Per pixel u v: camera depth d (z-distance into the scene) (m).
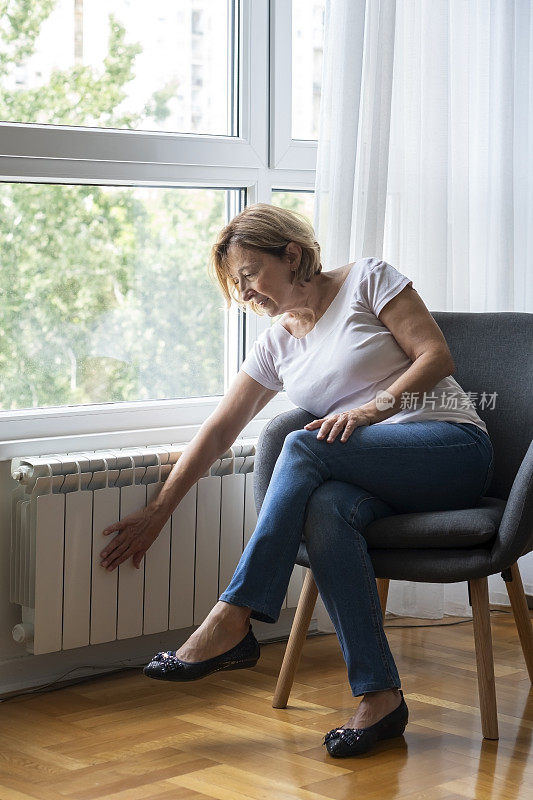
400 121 2.86
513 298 3.10
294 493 2.04
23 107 2.45
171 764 1.94
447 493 2.15
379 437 2.11
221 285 2.30
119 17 2.60
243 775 1.89
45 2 2.47
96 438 2.51
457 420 2.22
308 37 2.96
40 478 2.27
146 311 2.72
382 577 2.07
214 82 2.80
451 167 2.98
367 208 2.75
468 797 1.80
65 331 2.57
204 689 2.38
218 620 2.05
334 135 2.69
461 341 2.42
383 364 2.22
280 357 2.36
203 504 2.55
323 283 2.32
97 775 1.88
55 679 2.44
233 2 2.82
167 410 2.68
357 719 2.00
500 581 3.14
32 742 2.05
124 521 2.38
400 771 1.91
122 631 2.43
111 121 2.61
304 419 2.31
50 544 2.29
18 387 2.50
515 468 2.29
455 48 2.95
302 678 2.46
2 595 2.38
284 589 2.04
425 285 2.94
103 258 2.63
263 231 2.19
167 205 2.74
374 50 2.71
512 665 2.56
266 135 2.87
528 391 2.30
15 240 2.47
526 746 2.04
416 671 2.51
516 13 3.07
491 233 3.09
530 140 3.12
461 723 2.16
